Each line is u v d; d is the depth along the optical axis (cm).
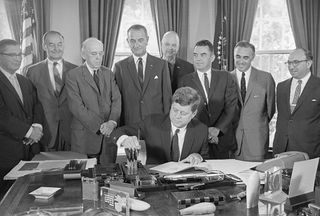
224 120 320
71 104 316
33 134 288
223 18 446
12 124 284
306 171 145
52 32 349
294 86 323
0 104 287
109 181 158
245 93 345
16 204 144
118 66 345
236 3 448
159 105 334
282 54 475
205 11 462
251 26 453
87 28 429
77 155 267
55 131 341
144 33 336
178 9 444
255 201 139
